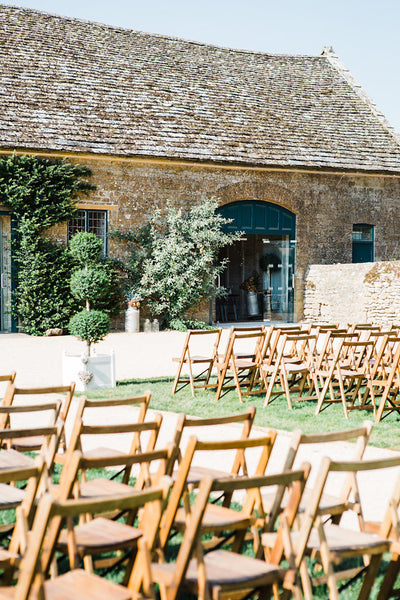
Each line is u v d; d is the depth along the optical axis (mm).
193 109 21016
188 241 19312
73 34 21609
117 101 19906
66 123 18406
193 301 19719
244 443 3693
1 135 17188
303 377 9695
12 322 17938
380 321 19047
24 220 17391
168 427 7754
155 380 10977
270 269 21781
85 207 18375
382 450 6852
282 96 23672
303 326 20406
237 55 24734
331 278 20625
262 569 3193
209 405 9008
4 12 20953
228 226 20438
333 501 4070
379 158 22594
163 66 22250
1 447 5406
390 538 3627
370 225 22609
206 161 19375
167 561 4125
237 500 5320
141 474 4395
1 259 18156
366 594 3570
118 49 22000
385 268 18875
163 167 19344
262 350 9586
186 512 3646
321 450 6867
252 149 20562
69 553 3264
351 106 24656
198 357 10094
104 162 18578
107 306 18672
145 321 18734
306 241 21484
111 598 2854
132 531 3521
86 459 3381
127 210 18969
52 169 17609
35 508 3512
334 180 21812
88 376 9945
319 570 4023
